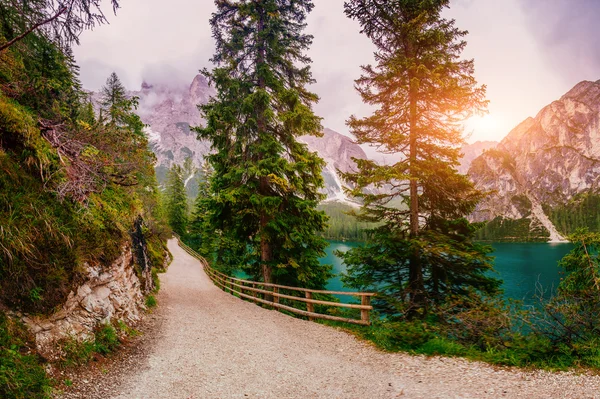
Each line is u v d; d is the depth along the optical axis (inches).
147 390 182.1
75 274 215.5
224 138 503.8
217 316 399.9
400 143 418.9
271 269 544.4
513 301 274.7
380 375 211.2
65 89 325.1
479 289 394.3
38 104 252.1
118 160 293.7
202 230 1539.1
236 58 531.5
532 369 199.9
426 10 423.5
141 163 316.8
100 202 288.2
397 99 422.0
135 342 263.1
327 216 541.0
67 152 241.8
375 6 436.1
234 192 467.5
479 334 258.4
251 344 285.3
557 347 215.2
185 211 2048.5
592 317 227.6
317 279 611.5
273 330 333.4
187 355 249.6
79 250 223.1
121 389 178.9
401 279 431.2
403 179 382.6
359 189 405.7
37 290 175.5
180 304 464.4
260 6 531.8
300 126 503.5
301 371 222.2
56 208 209.9
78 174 240.2
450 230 444.1
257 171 463.5
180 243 1886.1
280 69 553.0
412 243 388.2
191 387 191.9
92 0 151.3
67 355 179.6
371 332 301.4
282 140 549.3
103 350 214.5
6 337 145.7
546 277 1592.0
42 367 153.6
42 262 184.2
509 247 4151.1
